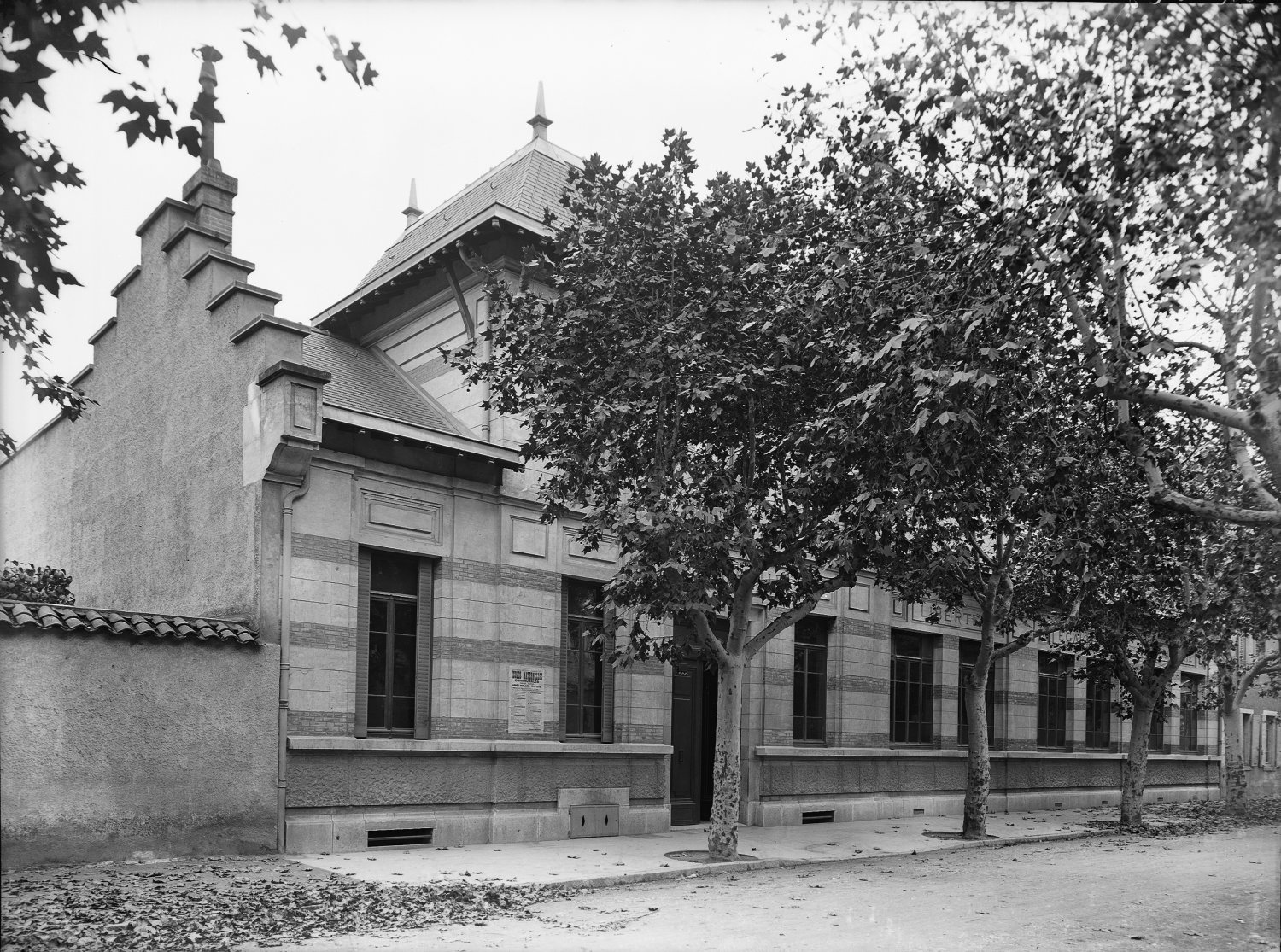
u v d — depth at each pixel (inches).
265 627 530.6
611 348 531.8
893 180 469.7
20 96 240.5
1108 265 372.2
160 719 486.9
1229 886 500.4
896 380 425.1
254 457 546.6
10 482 848.3
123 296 700.7
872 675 883.4
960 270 424.2
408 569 607.5
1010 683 1037.2
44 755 454.0
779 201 533.3
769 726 787.4
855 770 856.9
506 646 631.2
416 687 597.9
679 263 522.9
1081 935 370.0
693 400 518.3
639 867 514.0
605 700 691.4
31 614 461.1
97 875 431.8
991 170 410.0
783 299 515.2
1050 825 853.2
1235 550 624.4
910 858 617.9
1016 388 441.7
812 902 437.7
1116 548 564.7
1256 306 344.5
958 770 966.4
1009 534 696.4
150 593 625.0
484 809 609.9
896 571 631.2
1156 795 1250.6
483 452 619.5
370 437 583.2
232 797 504.7
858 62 399.2
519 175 771.4
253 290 580.1
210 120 254.2
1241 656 1236.5
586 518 540.7
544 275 569.0
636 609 585.6
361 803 555.5
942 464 475.2
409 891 424.2
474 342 571.5
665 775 709.3
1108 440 462.9
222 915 362.6
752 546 522.6
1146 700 863.7
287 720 529.7
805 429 506.3
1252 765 1630.2
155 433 642.8
